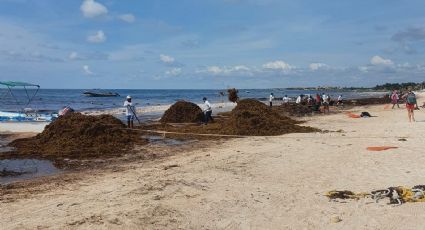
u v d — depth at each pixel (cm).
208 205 930
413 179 1145
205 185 1108
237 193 1033
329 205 932
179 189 1056
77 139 1838
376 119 3148
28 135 2270
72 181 1197
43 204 943
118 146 1823
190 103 3058
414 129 2261
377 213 868
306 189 1075
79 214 848
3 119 2814
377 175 1207
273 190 1066
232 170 1313
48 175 1288
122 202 936
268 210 904
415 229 775
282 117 2953
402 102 5941
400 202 927
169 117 2991
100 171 1345
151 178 1204
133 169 1366
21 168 1398
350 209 899
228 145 1889
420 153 1523
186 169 1338
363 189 1061
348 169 1299
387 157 1466
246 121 2319
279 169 1322
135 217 824
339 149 1664
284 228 802
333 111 4369
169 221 820
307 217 858
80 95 11781
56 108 5478
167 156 1631
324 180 1169
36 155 1638
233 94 4097
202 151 1736
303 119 3312
